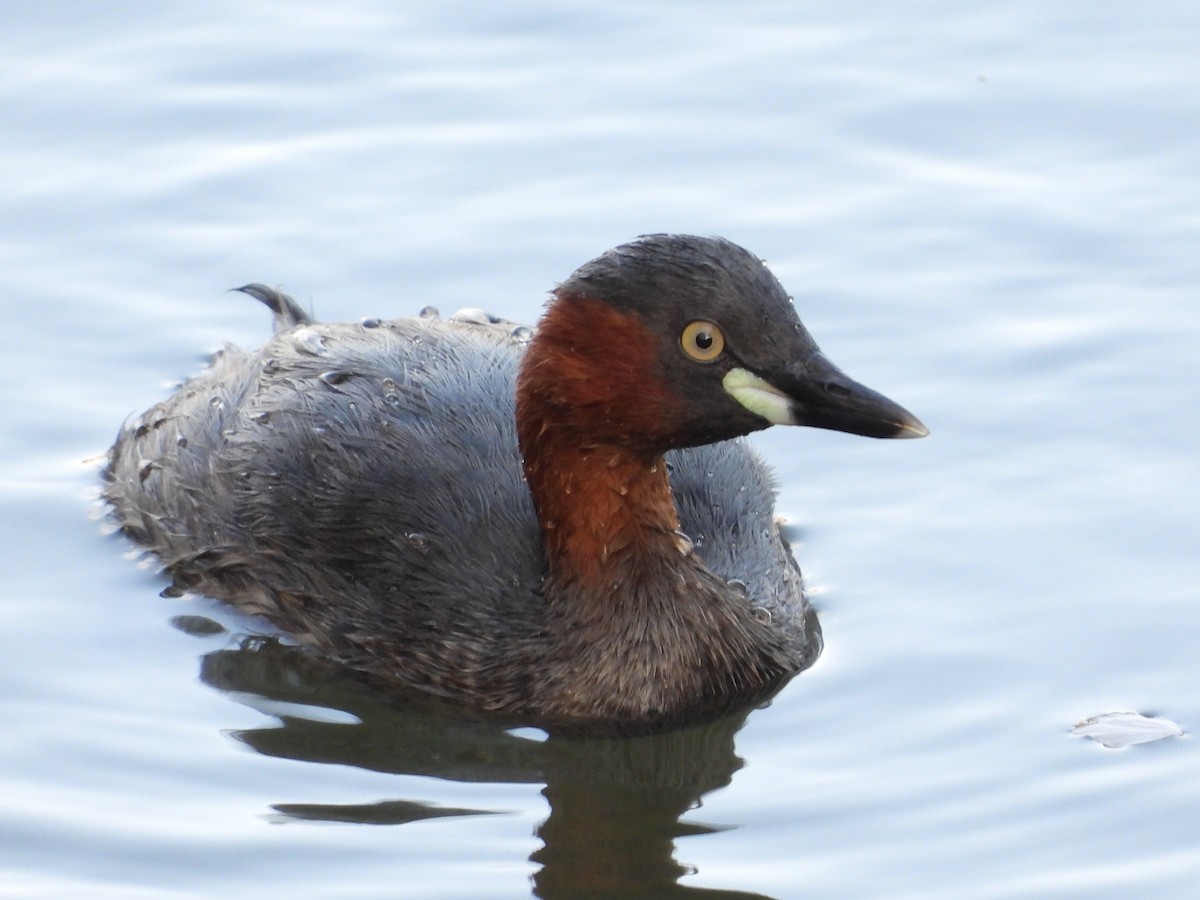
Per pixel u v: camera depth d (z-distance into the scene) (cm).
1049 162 1742
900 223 1686
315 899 1095
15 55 1864
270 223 1705
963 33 1886
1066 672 1273
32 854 1130
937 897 1088
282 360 1437
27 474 1499
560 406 1241
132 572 1414
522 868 1123
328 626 1338
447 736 1264
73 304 1638
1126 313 1584
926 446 1491
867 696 1270
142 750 1231
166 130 1792
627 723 1268
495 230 1692
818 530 1425
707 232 1675
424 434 1355
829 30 1898
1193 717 1228
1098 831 1134
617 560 1266
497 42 1888
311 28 1902
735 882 1108
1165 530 1388
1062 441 1478
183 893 1102
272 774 1212
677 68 1855
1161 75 1822
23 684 1293
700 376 1205
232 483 1393
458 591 1300
